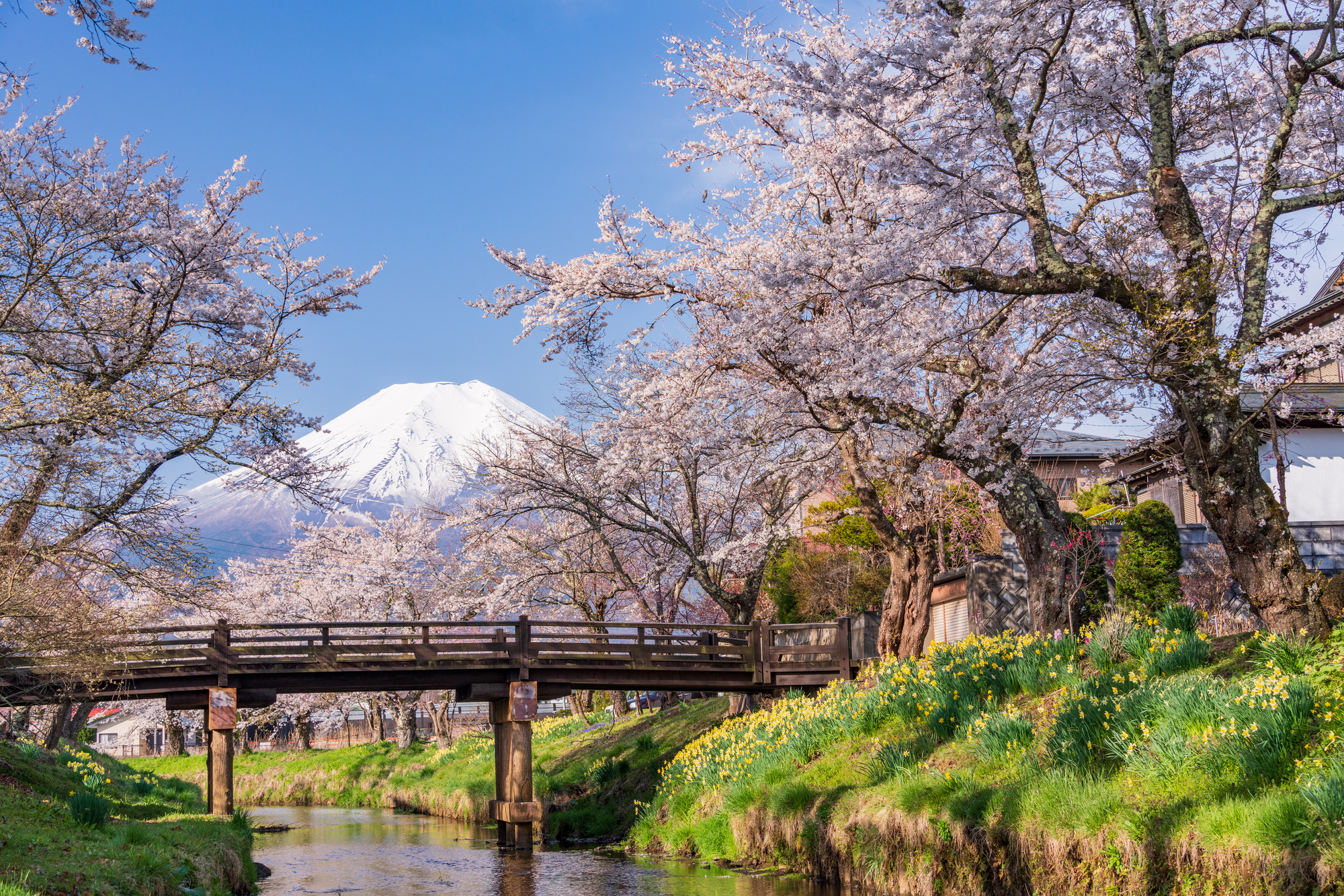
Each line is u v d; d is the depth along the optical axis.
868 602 26.94
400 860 18.84
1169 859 7.88
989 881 9.73
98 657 13.96
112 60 7.35
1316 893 6.65
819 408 14.70
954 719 12.24
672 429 17.91
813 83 10.95
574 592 27.27
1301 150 12.44
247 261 17.95
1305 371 10.40
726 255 15.88
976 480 13.69
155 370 14.59
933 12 10.34
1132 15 10.77
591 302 16.02
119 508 13.17
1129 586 15.84
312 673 19.97
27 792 12.71
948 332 12.42
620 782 23.06
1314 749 7.66
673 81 16.23
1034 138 12.94
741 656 21.86
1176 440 14.62
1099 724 9.88
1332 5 9.85
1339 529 17.08
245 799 42.12
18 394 11.95
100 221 13.36
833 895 11.67
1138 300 9.99
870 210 14.88
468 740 36.72
